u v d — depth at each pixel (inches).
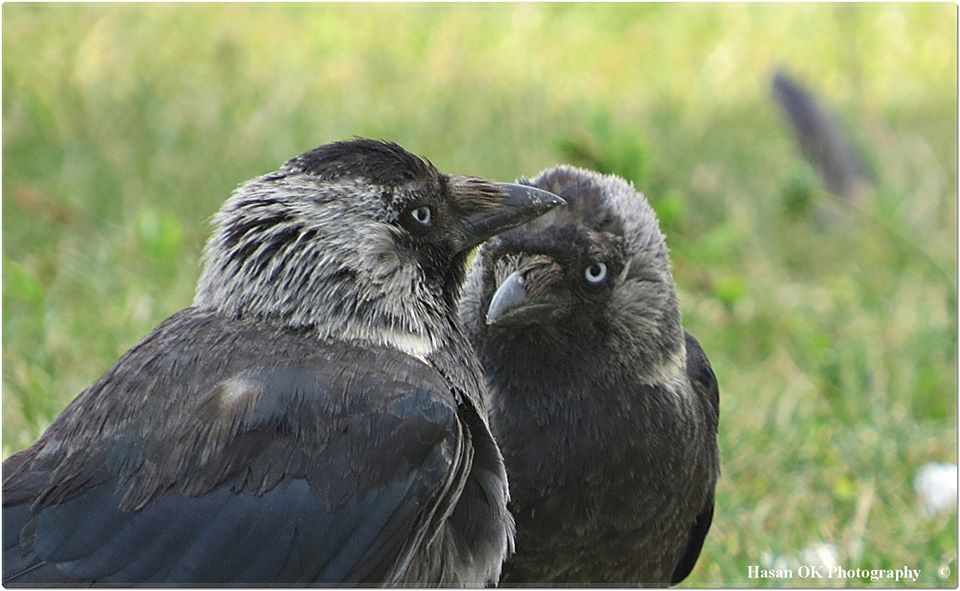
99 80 733.3
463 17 891.4
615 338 356.5
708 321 570.6
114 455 291.0
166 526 286.4
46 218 597.0
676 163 722.8
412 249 328.5
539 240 354.0
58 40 770.2
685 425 363.3
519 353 354.9
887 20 907.4
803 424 495.8
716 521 446.9
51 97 696.4
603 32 894.4
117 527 285.3
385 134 709.3
